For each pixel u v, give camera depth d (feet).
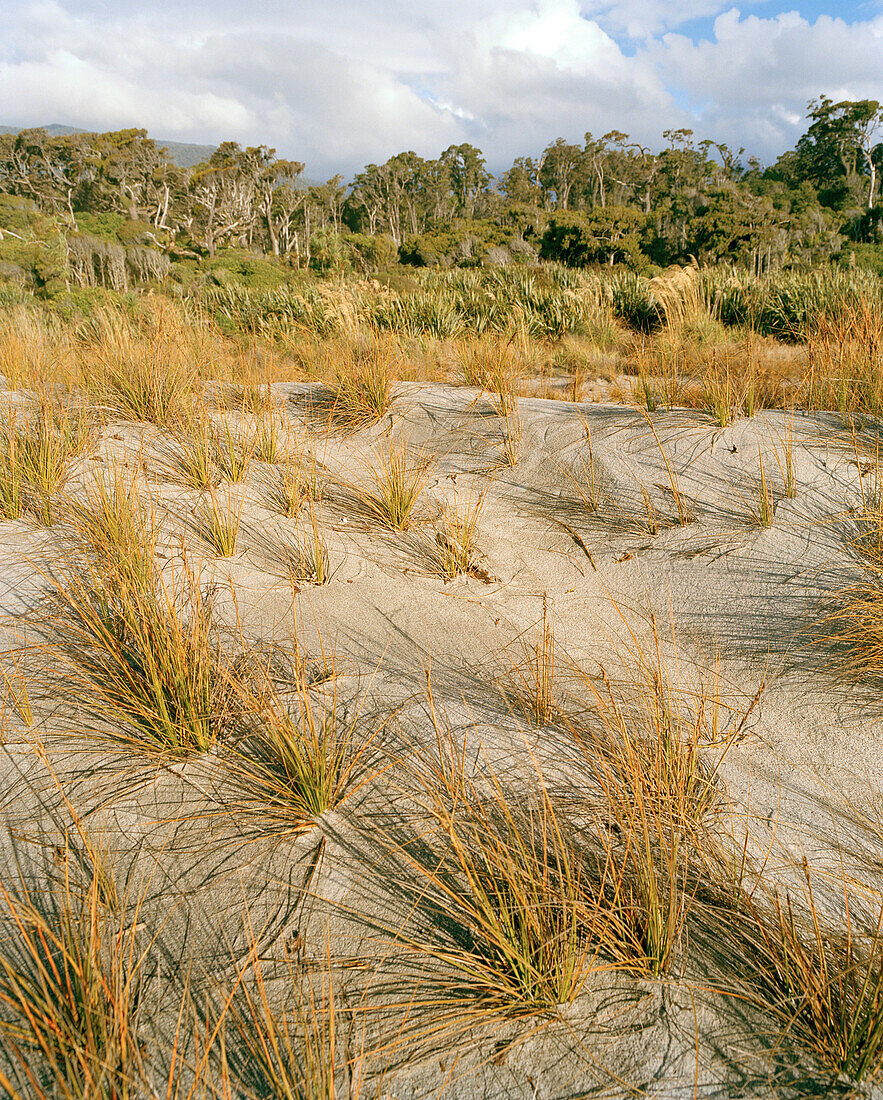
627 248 146.41
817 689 9.31
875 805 7.57
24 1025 4.95
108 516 11.34
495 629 10.87
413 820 6.91
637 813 6.84
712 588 11.48
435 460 16.34
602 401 20.59
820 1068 4.93
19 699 7.91
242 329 30.55
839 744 8.43
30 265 142.31
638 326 34.12
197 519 12.87
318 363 22.13
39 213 219.00
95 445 14.93
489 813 6.95
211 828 6.75
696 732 7.77
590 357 26.43
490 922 5.67
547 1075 4.87
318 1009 5.26
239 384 19.33
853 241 144.66
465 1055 5.00
